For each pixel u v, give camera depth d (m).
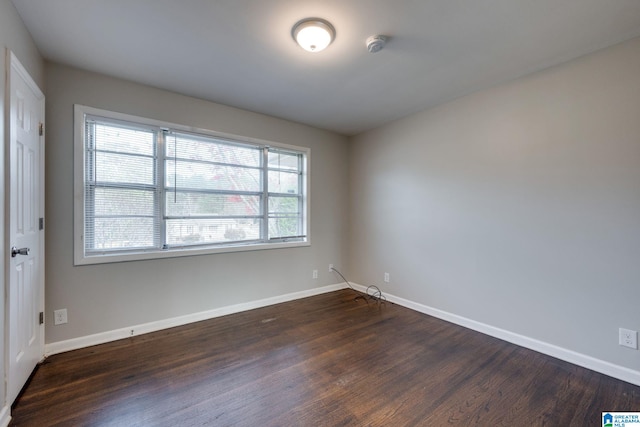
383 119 3.65
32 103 1.97
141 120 2.67
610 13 1.71
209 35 1.95
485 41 2.01
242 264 3.32
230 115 3.22
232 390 1.85
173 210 2.90
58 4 1.65
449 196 3.06
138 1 1.63
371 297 3.88
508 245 2.59
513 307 2.55
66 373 2.00
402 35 1.95
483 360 2.24
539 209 2.40
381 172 3.87
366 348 2.43
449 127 3.06
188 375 2.01
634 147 1.96
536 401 1.76
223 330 2.77
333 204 4.21
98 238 2.52
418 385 1.91
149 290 2.71
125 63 2.31
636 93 1.95
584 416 1.63
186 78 2.57
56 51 2.13
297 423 1.56
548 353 2.33
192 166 3.02
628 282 1.98
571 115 2.23
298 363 2.18
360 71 2.43
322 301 3.70
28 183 1.90
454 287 3.01
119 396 1.77
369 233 4.05
